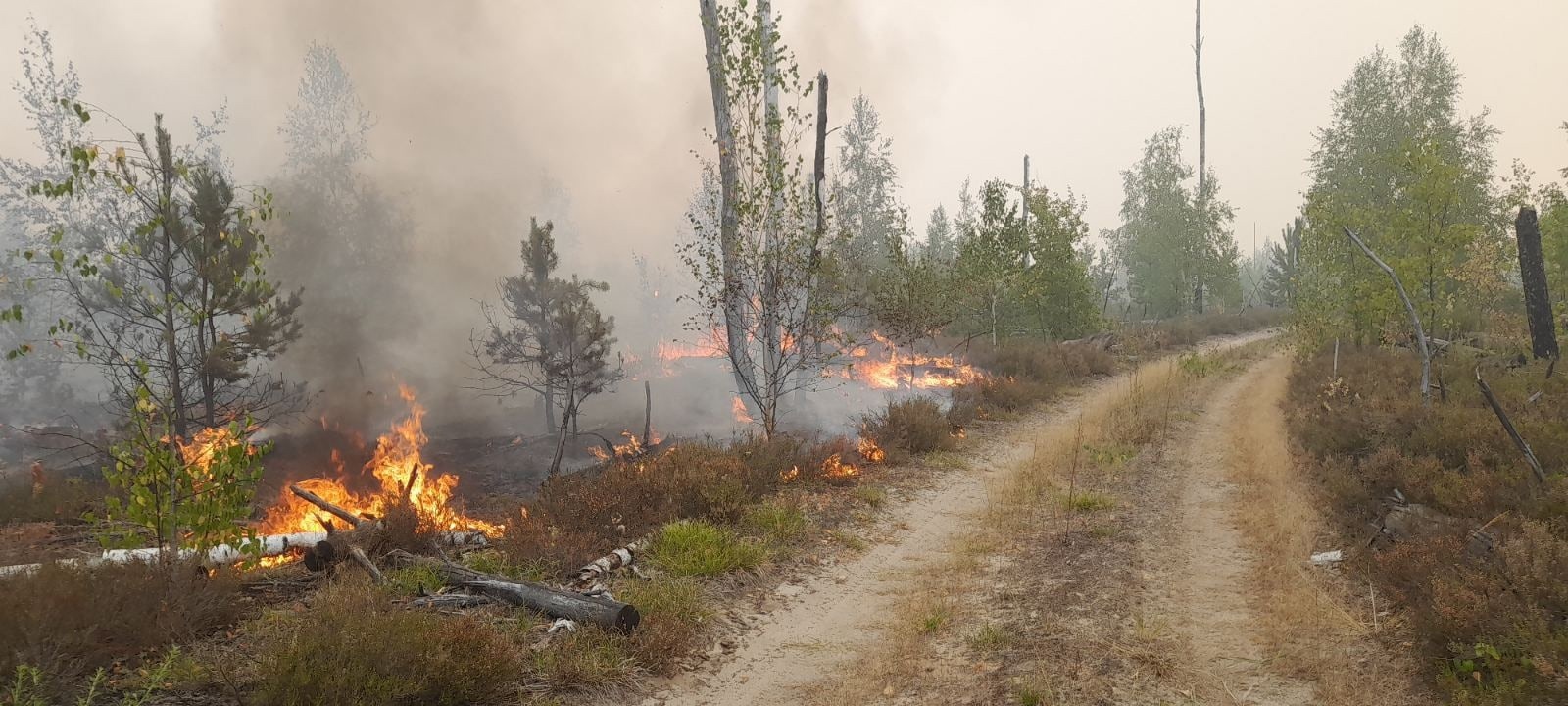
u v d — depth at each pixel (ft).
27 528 29.81
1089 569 26.81
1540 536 20.52
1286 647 20.08
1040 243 94.84
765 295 47.85
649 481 32.50
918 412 49.21
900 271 67.51
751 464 37.11
